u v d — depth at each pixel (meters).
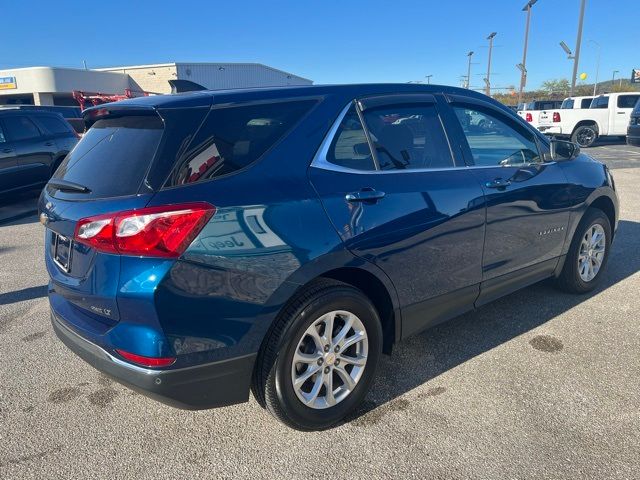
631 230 6.99
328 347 2.77
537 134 4.16
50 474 2.55
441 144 3.39
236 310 2.43
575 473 2.49
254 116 2.68
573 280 4.52
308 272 2.60
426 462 2.59
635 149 18.64
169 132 2.44
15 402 3.18
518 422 2.88
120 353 2.37
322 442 2.77
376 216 2.86
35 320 4.41
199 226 2.30
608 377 3.33
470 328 4.07
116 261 2.31
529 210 3.81
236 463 2.62
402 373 3.43
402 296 3.08
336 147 2.87
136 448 2.74
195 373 2.39
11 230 7.96
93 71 41.44
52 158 10.19
